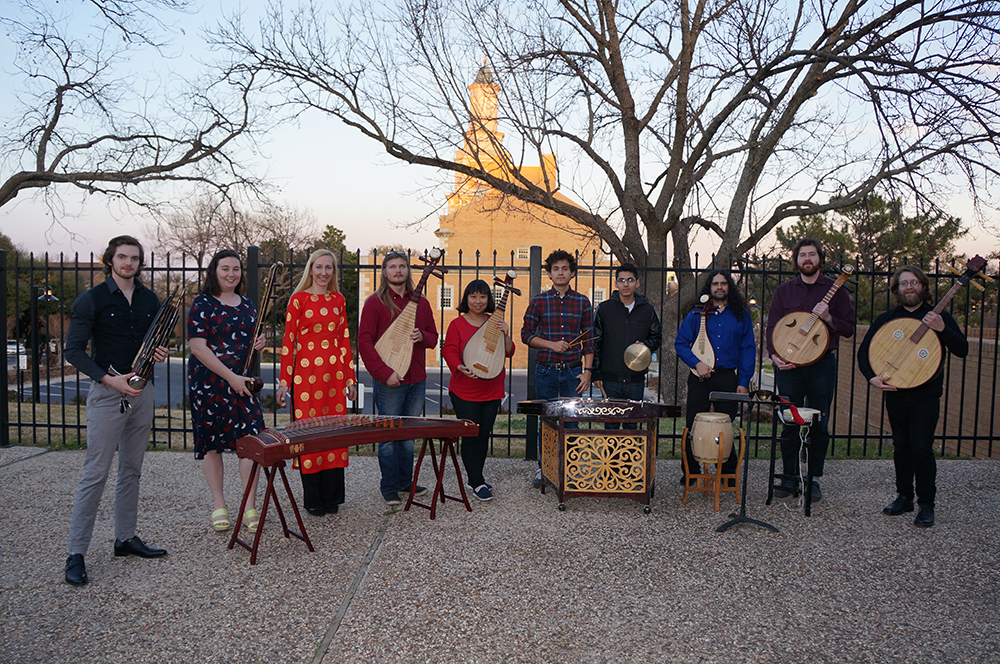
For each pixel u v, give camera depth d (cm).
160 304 389
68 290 2088
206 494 514
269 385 2039
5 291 684
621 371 543
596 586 352
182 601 330
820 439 505
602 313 551
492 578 359
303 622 310
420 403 506
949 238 1430
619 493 474
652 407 469
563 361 536
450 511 477
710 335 525
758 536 429
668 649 290
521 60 1140
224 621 310
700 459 480
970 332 1076
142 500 496
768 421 1007
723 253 1351
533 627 308
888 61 923
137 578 357
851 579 363
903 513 476
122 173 1633
